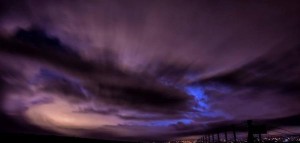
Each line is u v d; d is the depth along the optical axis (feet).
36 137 124.77
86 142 143.54
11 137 112.37
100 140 157.28
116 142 160.25
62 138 138.41
